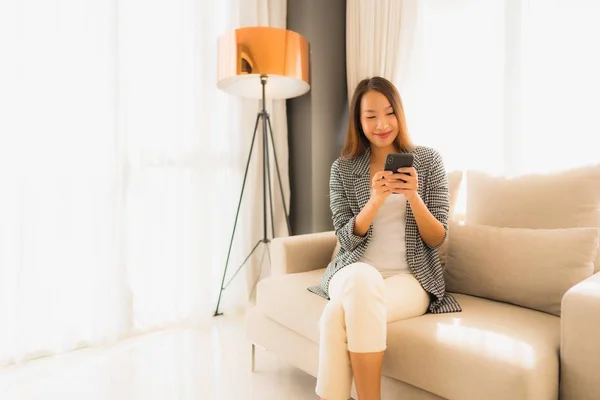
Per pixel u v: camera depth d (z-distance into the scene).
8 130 1.74
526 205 1.39
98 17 1.92
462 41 2.07
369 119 1.44
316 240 1.76
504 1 1.93
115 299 1.99
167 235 2.18
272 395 1.48
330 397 1.06
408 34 2.23
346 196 1.51
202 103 2.20
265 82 2.09
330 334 1.07
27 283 1.79
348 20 2.54
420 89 2.21
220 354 1.85
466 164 2.07
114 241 1.98
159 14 2.11
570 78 1.72
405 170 1.26
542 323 1.12
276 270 1.72
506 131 1.93
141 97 2.07
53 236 1.85
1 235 1.74
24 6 1.75
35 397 1.48
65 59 1.85
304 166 2.57
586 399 0.91
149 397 1.47
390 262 1.37
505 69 1.93
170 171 2.17
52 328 1.86
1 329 1.75
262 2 2.46
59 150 1.85
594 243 1.19
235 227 2.32
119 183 1.98
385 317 1.06
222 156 2.35
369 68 2.39
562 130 1.75
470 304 1.31
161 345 1.96
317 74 2.52
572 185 1.32
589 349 0.90
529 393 0.85
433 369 1.01
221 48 2.04
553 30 1.75
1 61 1.72
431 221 1.30
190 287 2.22
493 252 1.34
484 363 0.92
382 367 1.13
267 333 1.55
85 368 1.72
